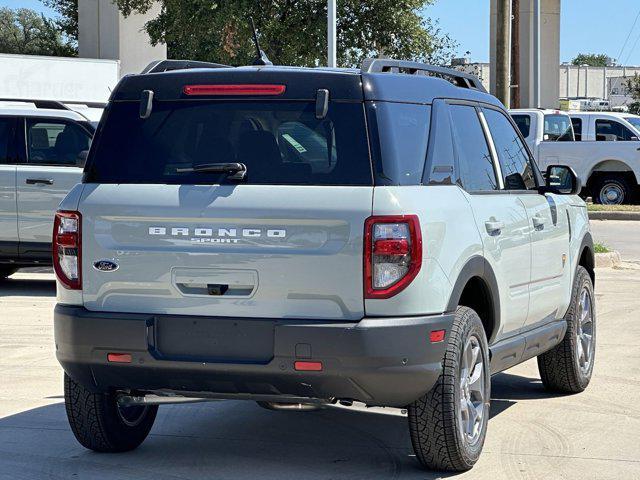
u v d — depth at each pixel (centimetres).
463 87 685
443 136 604
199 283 557
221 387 561
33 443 664
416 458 626
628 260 1730
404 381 545
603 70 11162
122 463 621
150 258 564
